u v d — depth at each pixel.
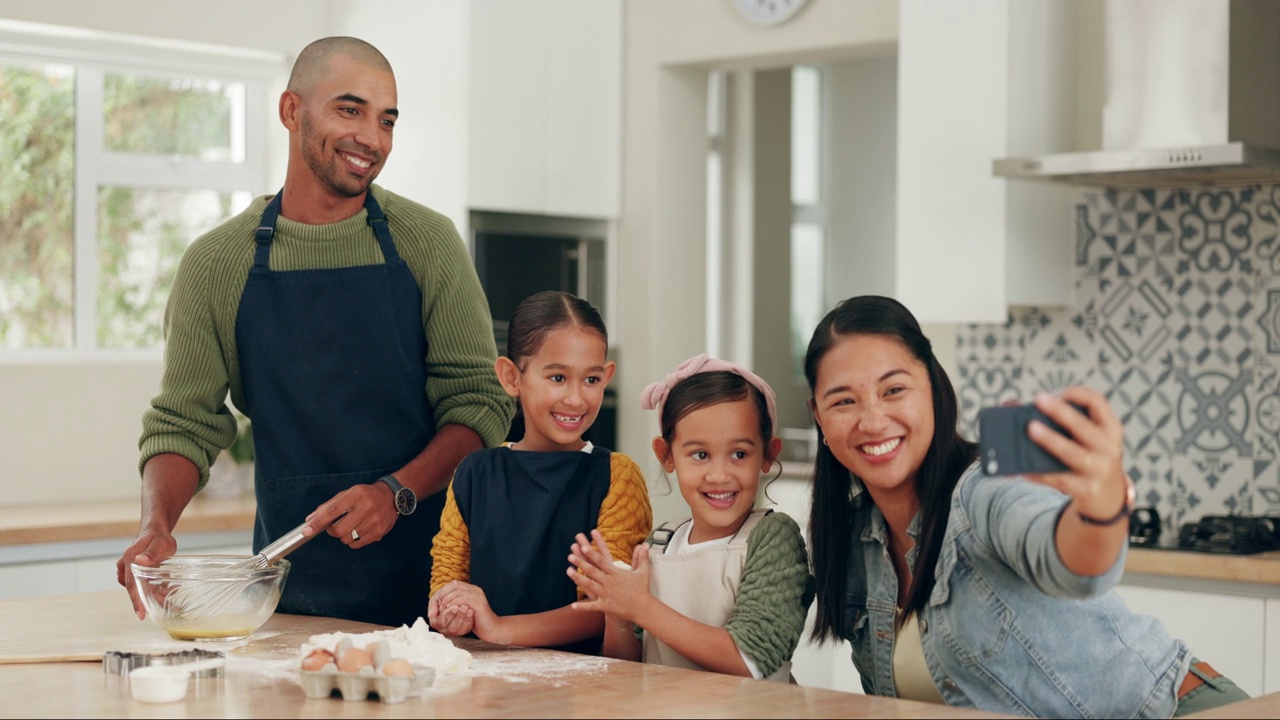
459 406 2.26
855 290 6.71
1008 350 3.65
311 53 2.15
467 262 2.30
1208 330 3.35
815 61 4.25
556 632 1.86
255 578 1.83
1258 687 2.87
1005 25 3.31
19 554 3.45
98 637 1.85
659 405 1.91
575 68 4.36
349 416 2.22
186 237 4.37
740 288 6.04
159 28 4.12
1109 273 3.50
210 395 2.22
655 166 4.41
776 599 1.71
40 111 4.07
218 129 4.43
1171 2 3.04
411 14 4.24
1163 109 3.05
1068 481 1.22
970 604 1.54
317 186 2.18
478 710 1.38
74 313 4.14
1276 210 3.25
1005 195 3.33
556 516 1.98
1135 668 1.56
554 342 1.99
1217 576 2.90
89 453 4.06
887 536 1.69
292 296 2.19
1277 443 3.25
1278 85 3.21
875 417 1.56
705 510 1.79
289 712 1.37
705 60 4.29
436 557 2.03
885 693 1.69
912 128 3.47
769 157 6.14
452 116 4.12
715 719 1.34
